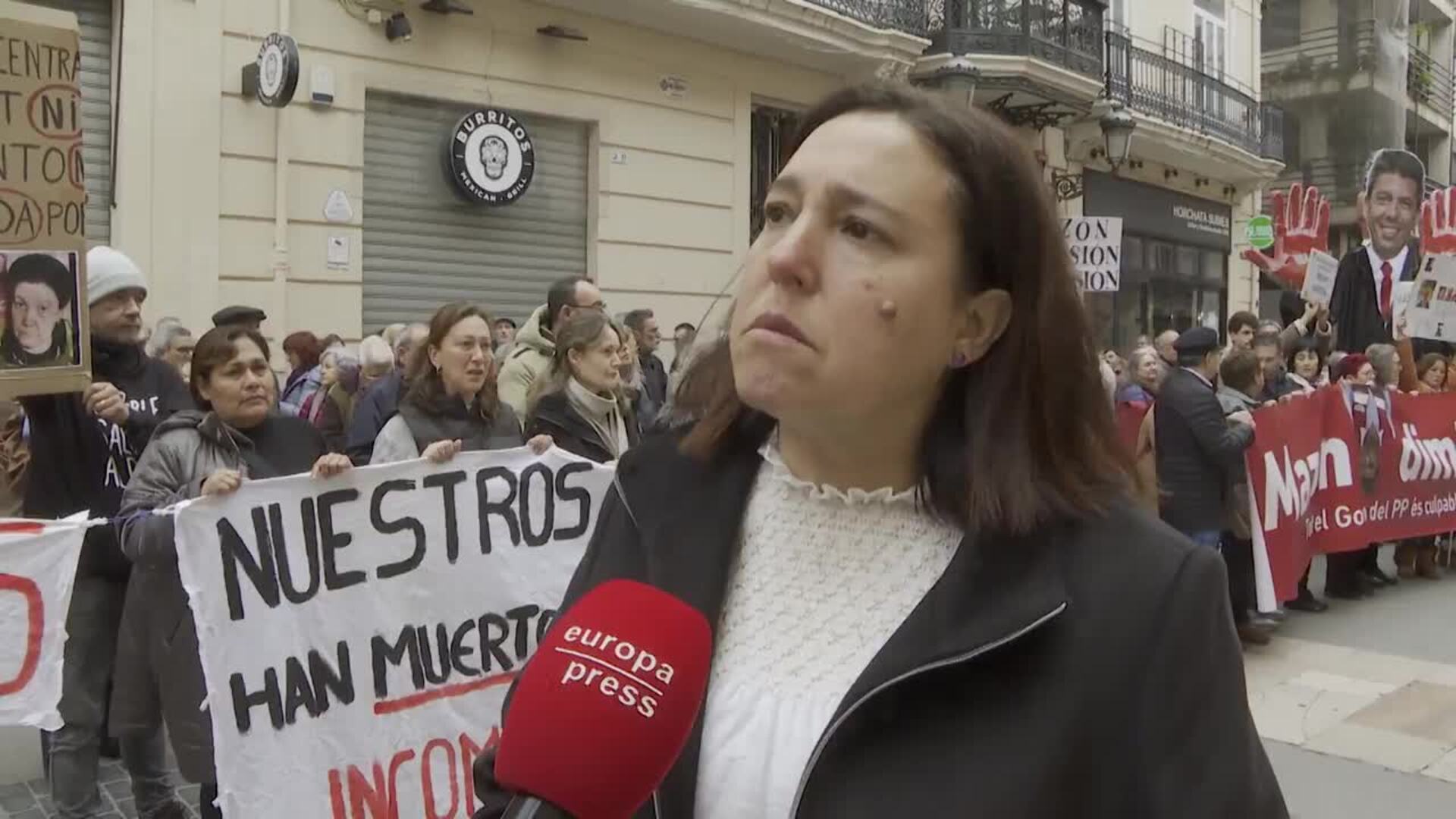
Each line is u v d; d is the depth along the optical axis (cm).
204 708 330
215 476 314
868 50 1187
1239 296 2050
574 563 373
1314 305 995
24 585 315
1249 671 594
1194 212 1891
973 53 1295
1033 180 115
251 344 368
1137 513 115
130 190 762
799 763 111
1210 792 101
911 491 119
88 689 393
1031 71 1319
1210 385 621
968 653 102
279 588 320
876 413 114
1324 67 2525
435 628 347
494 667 356
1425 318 924
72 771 390
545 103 988
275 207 827
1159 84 1683
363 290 897
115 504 418
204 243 794
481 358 411
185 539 307
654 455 138
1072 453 117
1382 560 920
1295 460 674
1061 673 104
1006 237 113
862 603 117
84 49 759
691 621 108
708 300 1124
